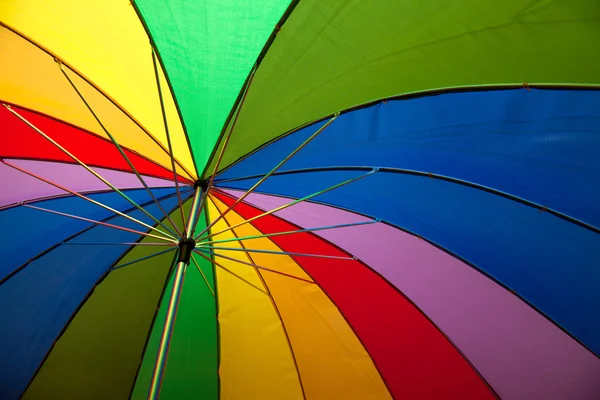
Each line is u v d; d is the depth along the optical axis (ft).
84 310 9.64
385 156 8.00
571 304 8.22
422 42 6.59
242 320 10.24
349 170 8.33
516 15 6.09
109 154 8.41
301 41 6.89
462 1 6.18
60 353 9.62
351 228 9.20
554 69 6.31
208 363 10.19
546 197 7.61
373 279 9.44
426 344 9.32
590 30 5.93
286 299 10.03
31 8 6.84
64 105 7.79
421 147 7.73
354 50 6.86
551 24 6.02
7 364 9.40
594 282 7.97
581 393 8.61
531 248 8.15
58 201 8.82
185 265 7.79
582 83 6.31
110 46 7.30
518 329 8.74
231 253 10.05
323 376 9.82
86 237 9.27
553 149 7.13
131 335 10.00
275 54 7.06
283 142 8.19
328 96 7.42
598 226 7.50
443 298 9.07
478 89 6.81
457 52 6.56
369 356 9.62
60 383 9.68
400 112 7.42
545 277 8.24
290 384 9.92
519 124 7.02
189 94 7.75
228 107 7.87
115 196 9.07
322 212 9.19
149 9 6.80
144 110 7.97
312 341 9.92
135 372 10.02
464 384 9.23
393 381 9.54
